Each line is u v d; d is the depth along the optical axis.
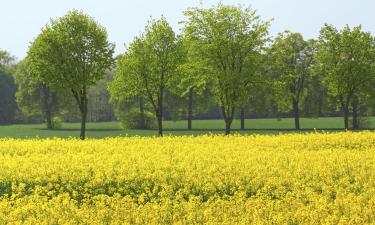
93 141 34.09
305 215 14.24
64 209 15.85
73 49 54.50
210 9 50.53
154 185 20.14
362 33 58.84
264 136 36.41
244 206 15.65
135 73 56.59
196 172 20.67
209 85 57.00
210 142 32.75
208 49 49.69
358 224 13.64
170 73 56.88
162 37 56.75
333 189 18.39
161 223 14.50
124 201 16.45
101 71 56.19
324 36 60.06
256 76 50.44
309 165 22.06
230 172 20.86
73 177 20.91
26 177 21.22
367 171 20.89
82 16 56.38
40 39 54.38
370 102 62.19
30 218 14.61
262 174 20.25
